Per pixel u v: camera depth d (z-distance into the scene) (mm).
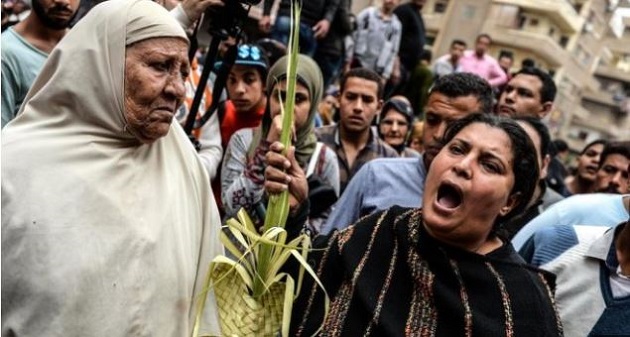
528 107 3137
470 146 1484
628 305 1726
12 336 1326
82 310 1323
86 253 1332
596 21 33344
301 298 1589
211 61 2191
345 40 5586
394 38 6125
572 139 39344
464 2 23859
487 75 8461
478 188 1441
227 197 2139
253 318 1463
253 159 2154
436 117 2275
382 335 1452
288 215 1647
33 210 1320
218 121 2713
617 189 3350
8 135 1391
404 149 3787
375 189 2375
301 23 4992
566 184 5047
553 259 1921
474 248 1529
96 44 1399
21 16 3473
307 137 2379
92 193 1361
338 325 1495
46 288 1305
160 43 1390
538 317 1428
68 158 1370
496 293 1459
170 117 1429
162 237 1446
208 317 1562
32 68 2328
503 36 29641
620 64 42719
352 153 3014
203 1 2172
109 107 1397
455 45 8406
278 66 2328
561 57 30781
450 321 1444
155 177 1493
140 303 1395
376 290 1512
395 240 1582
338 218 2406
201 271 1575
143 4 1419
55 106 1417
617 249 1779
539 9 28781
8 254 1323
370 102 2965
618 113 39812
